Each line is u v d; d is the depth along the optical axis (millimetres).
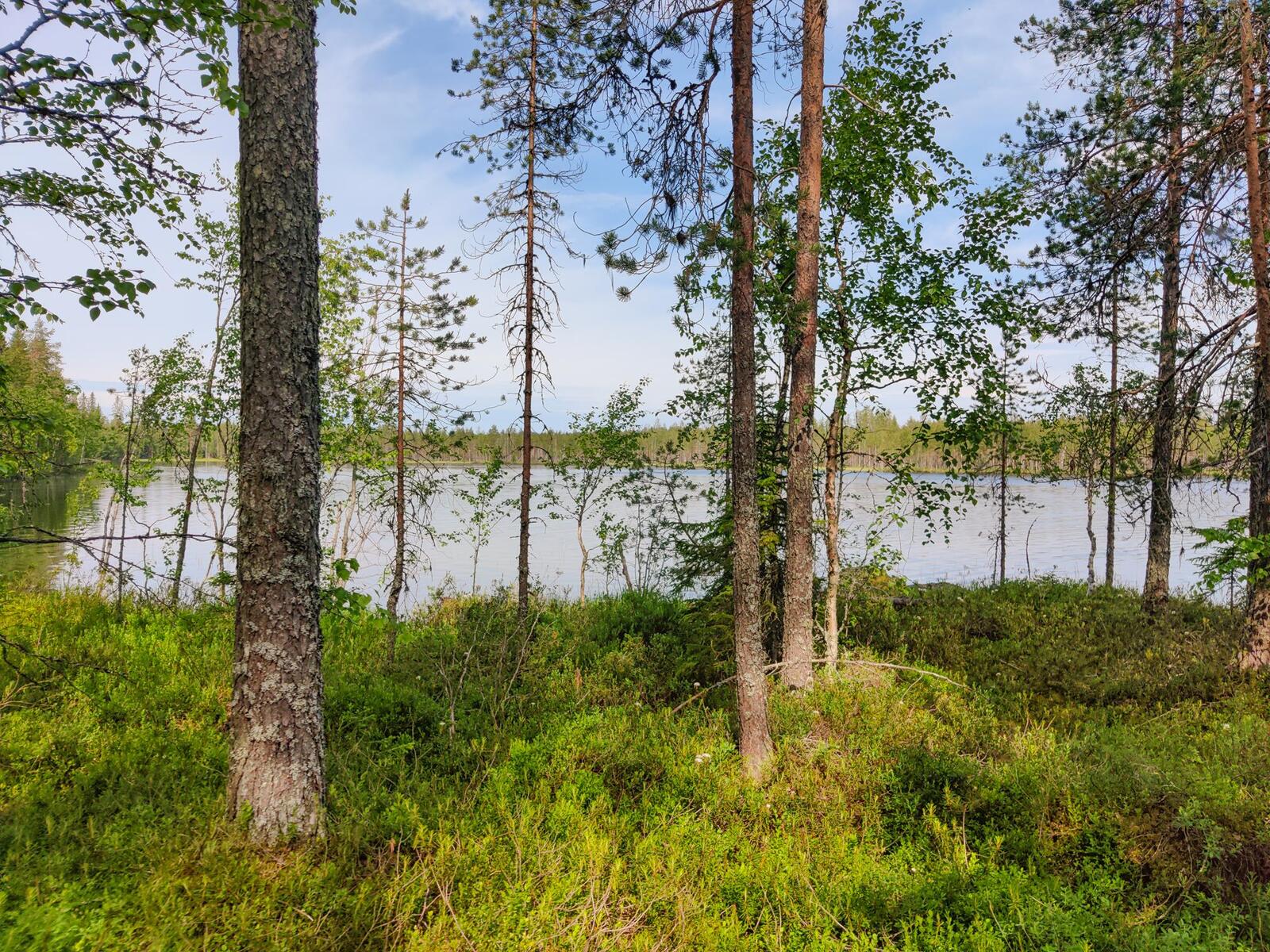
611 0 6059
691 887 4570
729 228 6621
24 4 3557
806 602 8719
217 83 3648
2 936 3176
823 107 9250
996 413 9984
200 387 13500
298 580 4645
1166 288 11562
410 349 11188
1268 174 8742
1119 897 4430
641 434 17922
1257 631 8578
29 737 5895
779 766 6496
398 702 7797
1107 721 7766
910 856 5008
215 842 4184
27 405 6324
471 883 4328
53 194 4840
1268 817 4871
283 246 4578
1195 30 8859
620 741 6875
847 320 10359
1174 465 9922
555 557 28312
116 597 11664
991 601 14406
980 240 10000
